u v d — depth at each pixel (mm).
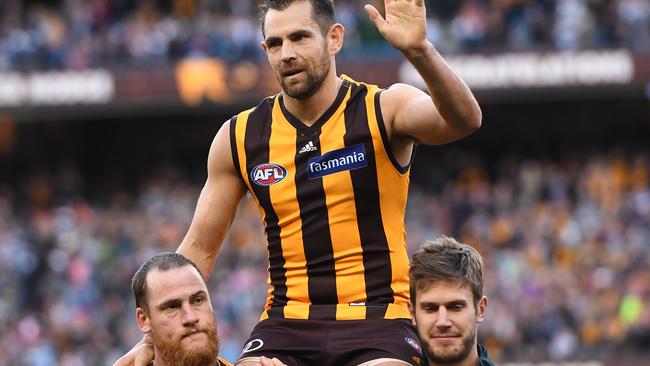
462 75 28172
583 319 21672
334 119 6621
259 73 28500
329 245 6605
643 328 20922
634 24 28094
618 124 32531
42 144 33781
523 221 26047
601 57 27875
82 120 33688
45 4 30922
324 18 6461
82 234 27406
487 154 32625
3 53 29516
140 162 33781
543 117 32812
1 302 25469
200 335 6234
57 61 29297
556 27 28266
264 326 6762
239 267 24547
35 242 27188
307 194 6605
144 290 6301
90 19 29953
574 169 29250
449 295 6168
